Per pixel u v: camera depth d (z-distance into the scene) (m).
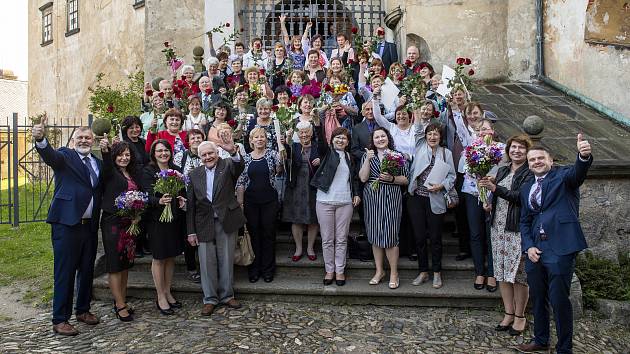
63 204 4.95
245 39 11.80
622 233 6.60
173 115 6.38
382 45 9.88
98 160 5.32
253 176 5.89
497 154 4.79
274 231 5.95
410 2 10.30
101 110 12.65
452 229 6.89
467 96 6.57
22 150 16.69
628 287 5.87
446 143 6.24
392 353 4.56
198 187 5.41
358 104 8.17
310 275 6.11
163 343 4.66
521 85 9.90
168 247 5.37
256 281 5.92
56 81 21.27
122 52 17.34
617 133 7.60
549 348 4.68
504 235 4.92
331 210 5.75
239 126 6.54
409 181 5.83
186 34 11.27
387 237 5.67
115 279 5.21
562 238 4.36
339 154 5.80
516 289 4.91
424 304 5.62
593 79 8.78
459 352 4.62
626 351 4.93
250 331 4.93
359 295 5.64
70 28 20.39
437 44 10.23
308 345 4.68
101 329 5.05
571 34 9.30
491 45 10.23
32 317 5.68
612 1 8.48
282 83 8.91
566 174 4.39
